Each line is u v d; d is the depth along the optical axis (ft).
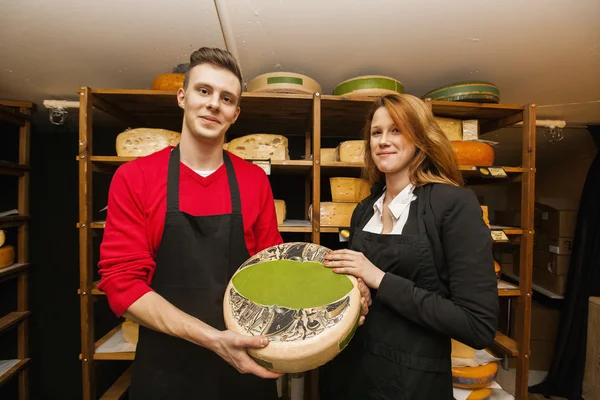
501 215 8.96
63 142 7.00
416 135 2.98
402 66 4.62
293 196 6.72
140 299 2.30
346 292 2.35
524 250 4.78
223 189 2.88
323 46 4.11
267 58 4.41
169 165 2.77
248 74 4.89
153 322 2.25
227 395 2.81
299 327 2.08
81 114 4.28
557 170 9.20
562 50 4.08
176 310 2.27
